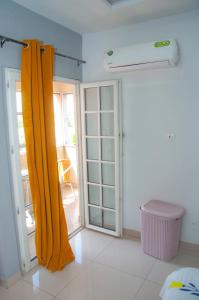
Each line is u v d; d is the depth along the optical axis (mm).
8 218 2229
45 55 2379
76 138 3211
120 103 2863
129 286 2256
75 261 2646
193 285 1477
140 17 2535
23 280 2359
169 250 2578
